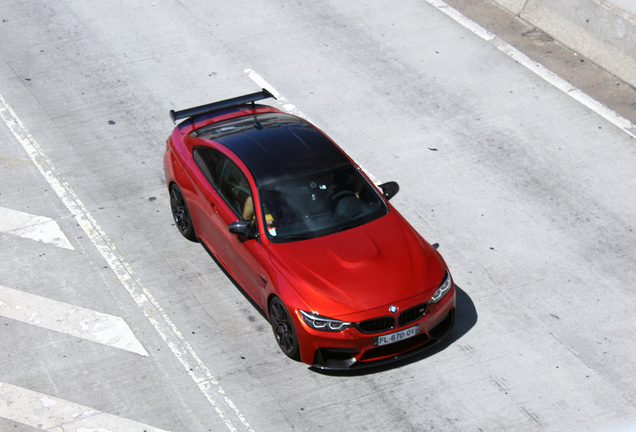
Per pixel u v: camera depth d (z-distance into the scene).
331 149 10.58
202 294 10.53
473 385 9.06
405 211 12.31
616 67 16.28
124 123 14.55
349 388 9.01
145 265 11.08
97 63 16.48
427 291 8.98
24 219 12.00
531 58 16.94
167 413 8.66
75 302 10.36
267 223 9.60
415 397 8.88
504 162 13.59
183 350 9.58
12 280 10.74
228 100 12.03
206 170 10.80
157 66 16.39
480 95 15.61
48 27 17.88
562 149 13.98
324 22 18.28
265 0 19.28
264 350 9.59
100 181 12.95
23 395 8.89
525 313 10.26
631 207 12.49
